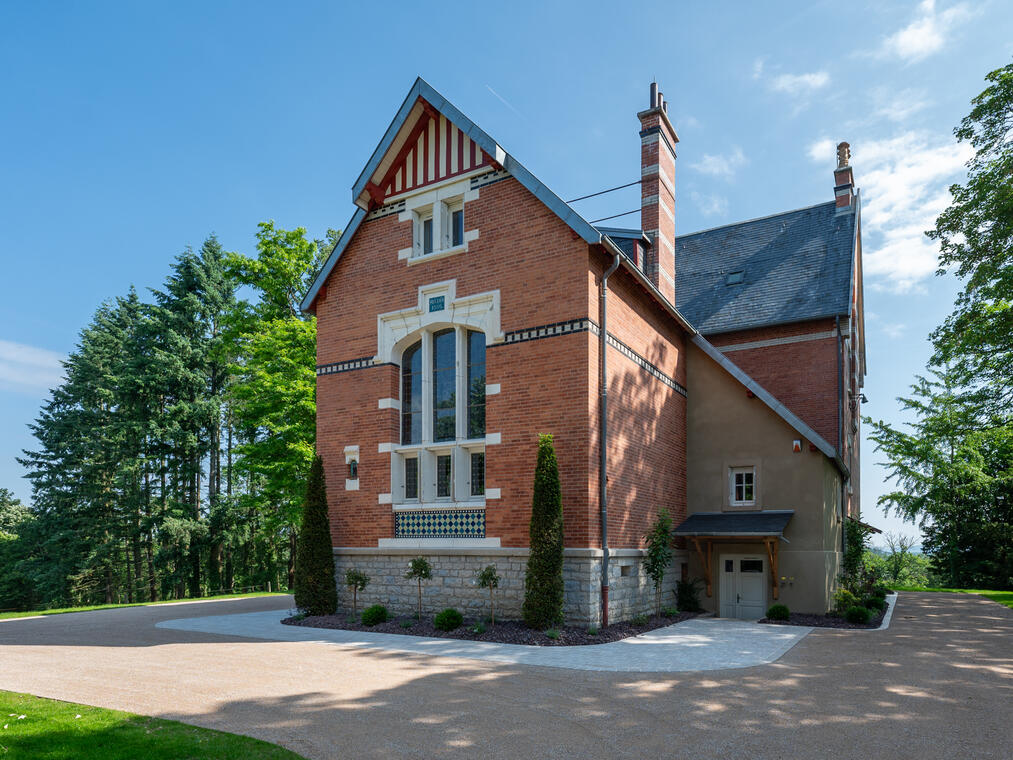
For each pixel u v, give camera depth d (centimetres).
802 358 2291
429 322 1731
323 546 1753
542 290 1568
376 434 1773
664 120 2352
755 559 1903
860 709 848
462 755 670
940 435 2623
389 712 815
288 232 3138
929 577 5066
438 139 1795
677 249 2888
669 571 1850
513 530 1516
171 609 2145
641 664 1110
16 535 5406
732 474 1994
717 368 2042
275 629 1559
